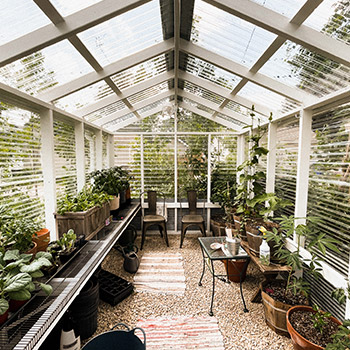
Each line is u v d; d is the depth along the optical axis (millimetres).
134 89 3129
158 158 4758
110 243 2467
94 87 2666
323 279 2129
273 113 3068
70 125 2982
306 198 2402
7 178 1835
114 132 4660
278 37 1670
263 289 2234
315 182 2285
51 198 2344
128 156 4773
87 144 3594
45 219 2357
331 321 1716
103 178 3363
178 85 3736
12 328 1234
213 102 3887
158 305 2459
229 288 2801
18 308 1395
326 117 2143
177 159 4766
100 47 2016
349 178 1816
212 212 4805
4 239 1646
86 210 2457
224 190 4199
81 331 1955
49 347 1726
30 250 1681
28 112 2113
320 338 1563
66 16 1531
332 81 1881
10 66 1688
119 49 2164
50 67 1954
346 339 1310
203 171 4805
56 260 1882
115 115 3947
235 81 2730
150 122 4738
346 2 1285
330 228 2027
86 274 1799
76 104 2846
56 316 1366
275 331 2053
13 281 1221
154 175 4797
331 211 2012
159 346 1908
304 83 2145
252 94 2883
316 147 2285
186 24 2053
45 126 2285
